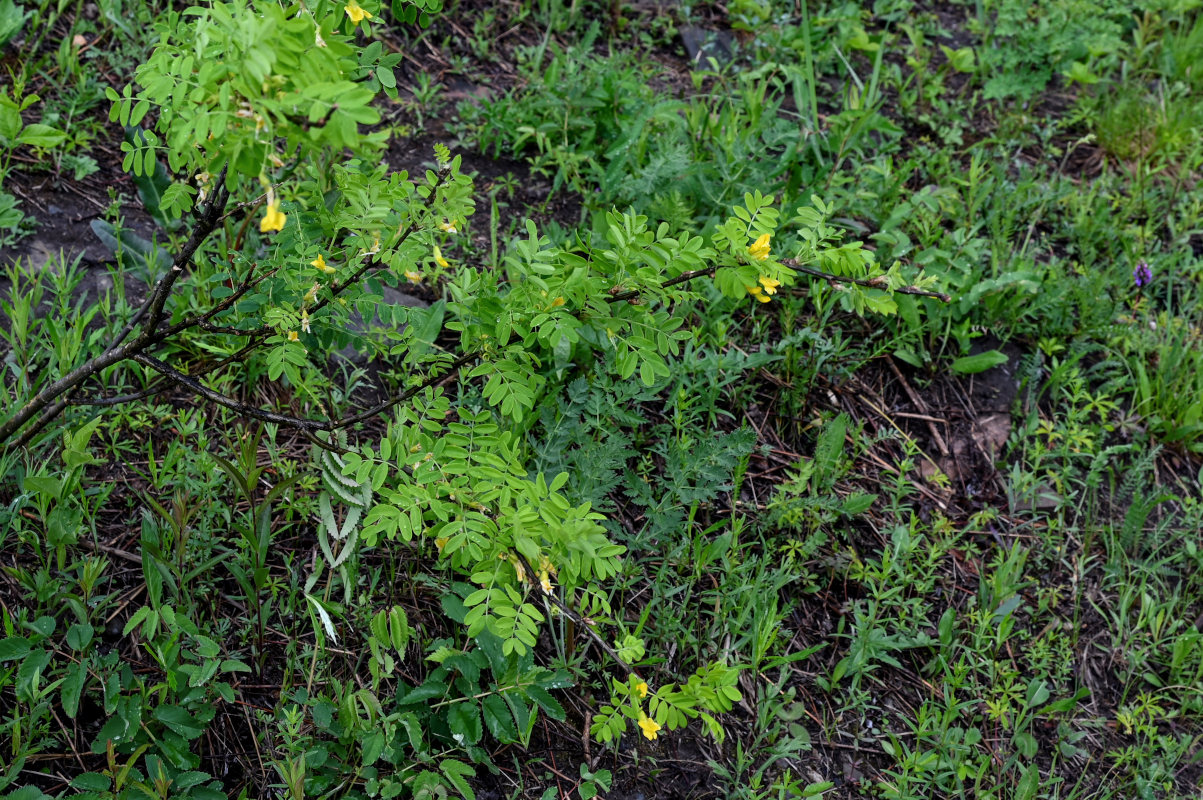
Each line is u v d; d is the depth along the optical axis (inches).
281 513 65.8
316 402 65.4
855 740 66.2
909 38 110.4
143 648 61.8
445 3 97.3
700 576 68.2
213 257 70.5
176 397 68.4
